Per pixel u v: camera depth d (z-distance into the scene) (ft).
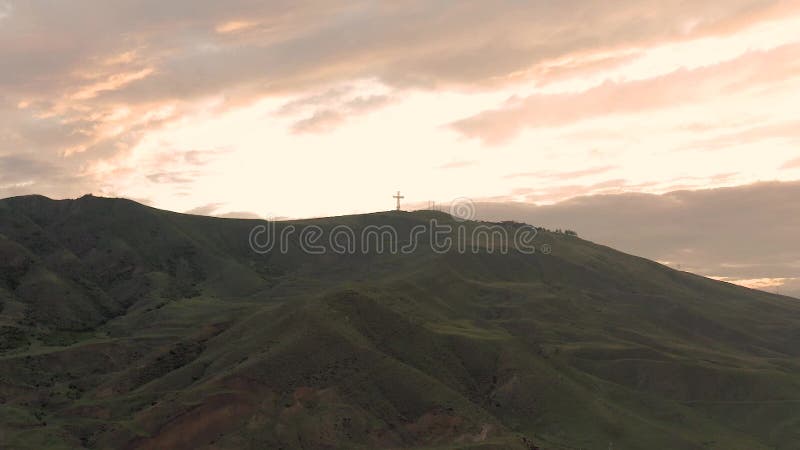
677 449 591.78
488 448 488.02
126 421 530.27
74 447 515.50
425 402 545.03
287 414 515.09
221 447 490.49
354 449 501.56
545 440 580.30
